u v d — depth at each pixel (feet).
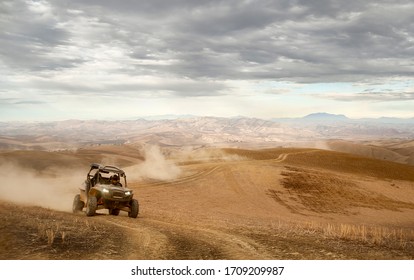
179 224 61.36
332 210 214.69
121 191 66.64
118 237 41.65
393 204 246.27
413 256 37.01
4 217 46.44
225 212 155.22
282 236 48.65
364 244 43.24
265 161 378.53
